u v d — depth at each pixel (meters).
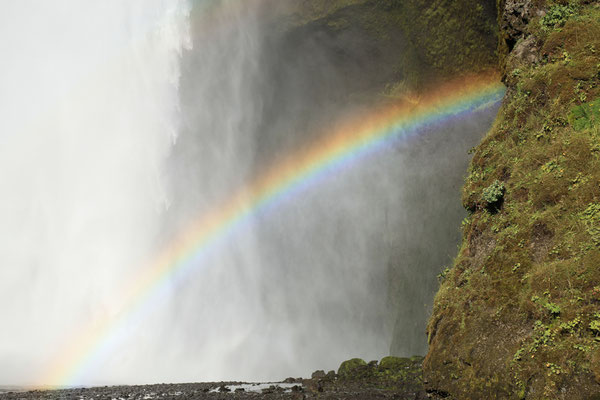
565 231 8.34
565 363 7.09
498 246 9.29
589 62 9.92
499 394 7.80
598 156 8.75
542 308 7.80
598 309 7.17
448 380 8.80
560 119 9.74
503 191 9.98
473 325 8.88
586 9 10.93
